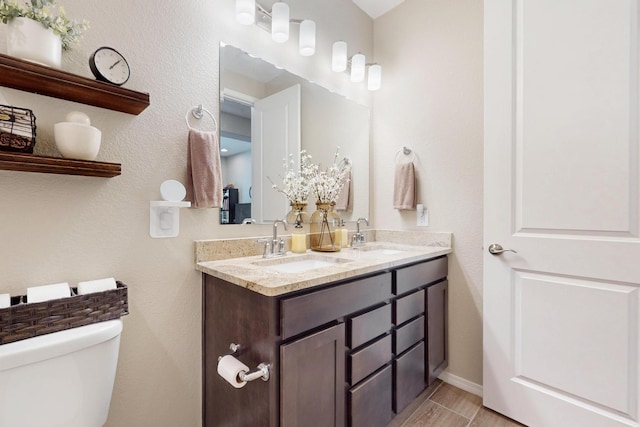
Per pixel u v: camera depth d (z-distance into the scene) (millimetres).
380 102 2176
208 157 1234
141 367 1143
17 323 775
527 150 1397
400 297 1406
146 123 1148
